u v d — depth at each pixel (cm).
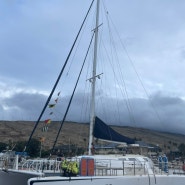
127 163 1541
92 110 1761
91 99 1784
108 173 1441
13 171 1402
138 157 1655
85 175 1331
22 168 1503
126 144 1777
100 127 1714
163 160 1702
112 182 1357
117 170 1462
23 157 1555
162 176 1540
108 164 1521
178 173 1723
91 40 1895
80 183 1288
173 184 1578
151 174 1512
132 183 1415
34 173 1291
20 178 1447
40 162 1477
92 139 1722
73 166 1309
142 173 1518
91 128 1731
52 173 1413
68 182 1267
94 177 1322
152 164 1664
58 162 1483
